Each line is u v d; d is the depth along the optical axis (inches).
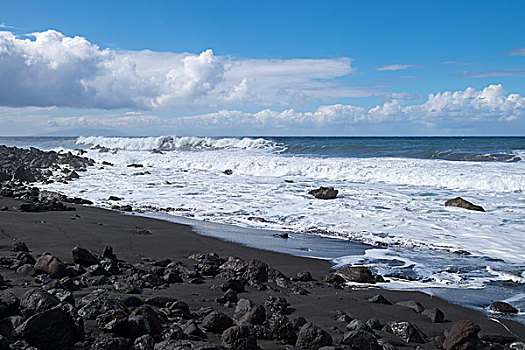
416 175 756.6
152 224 403.5
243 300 187.5
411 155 1205.7
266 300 197.0
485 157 1080.2
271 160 1013.8
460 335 163.5
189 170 986.1
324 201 570.3
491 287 259.3
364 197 603.5
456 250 346.0
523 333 190.4
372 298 223.8
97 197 590.9
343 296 229.0
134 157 1216.2
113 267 229.9
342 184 743.1
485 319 206.7
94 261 237.1
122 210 491.5
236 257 279.1
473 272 289.9
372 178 810.2
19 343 116.8
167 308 171.3
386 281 269.9
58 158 1117.7
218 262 278.2
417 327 189.0
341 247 352.5
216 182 767.7
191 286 220.8
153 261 267.3
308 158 1080.8
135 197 596.7
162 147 1667.1
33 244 279.9
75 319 137.3
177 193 635.5
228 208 520.7
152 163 1130.0
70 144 1854.1
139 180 792.3
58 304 144.3
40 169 920.9
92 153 1385.3
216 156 1244.5
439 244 364.8
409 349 163.8
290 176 880.9
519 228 423.2
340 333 168.6
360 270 275.0
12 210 405.7
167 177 845.8
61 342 122.0
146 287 211.3
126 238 327.9
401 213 494.6
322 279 267.0
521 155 1051.3
